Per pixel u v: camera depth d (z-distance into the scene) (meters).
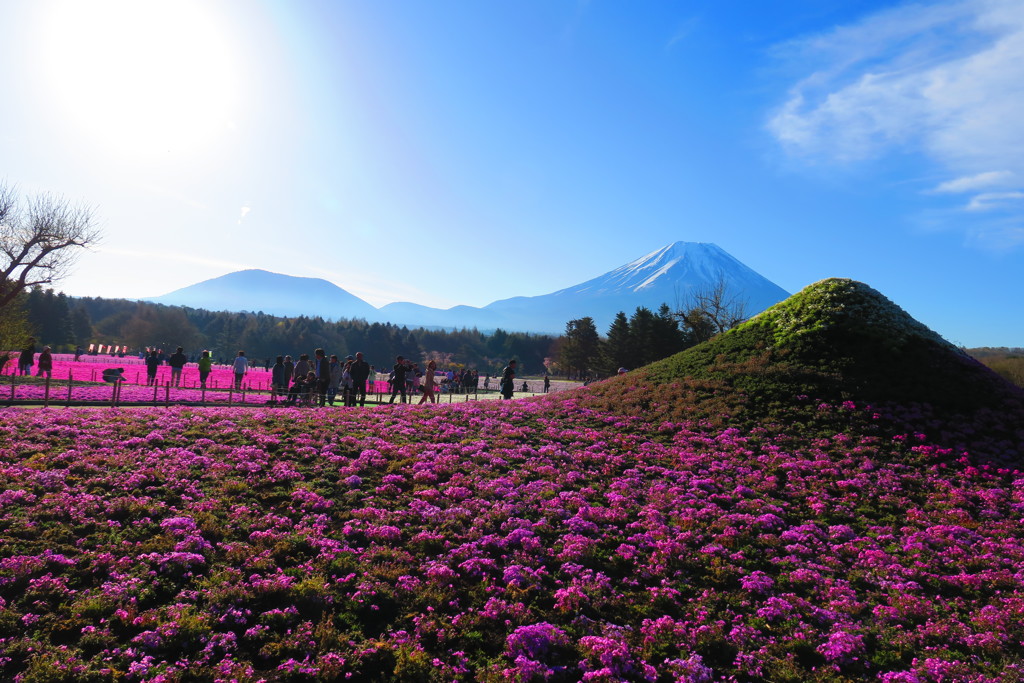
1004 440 20.75
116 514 11.91
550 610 10.22
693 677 8.50
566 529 13.36
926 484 17.62
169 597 9.52
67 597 9.04
